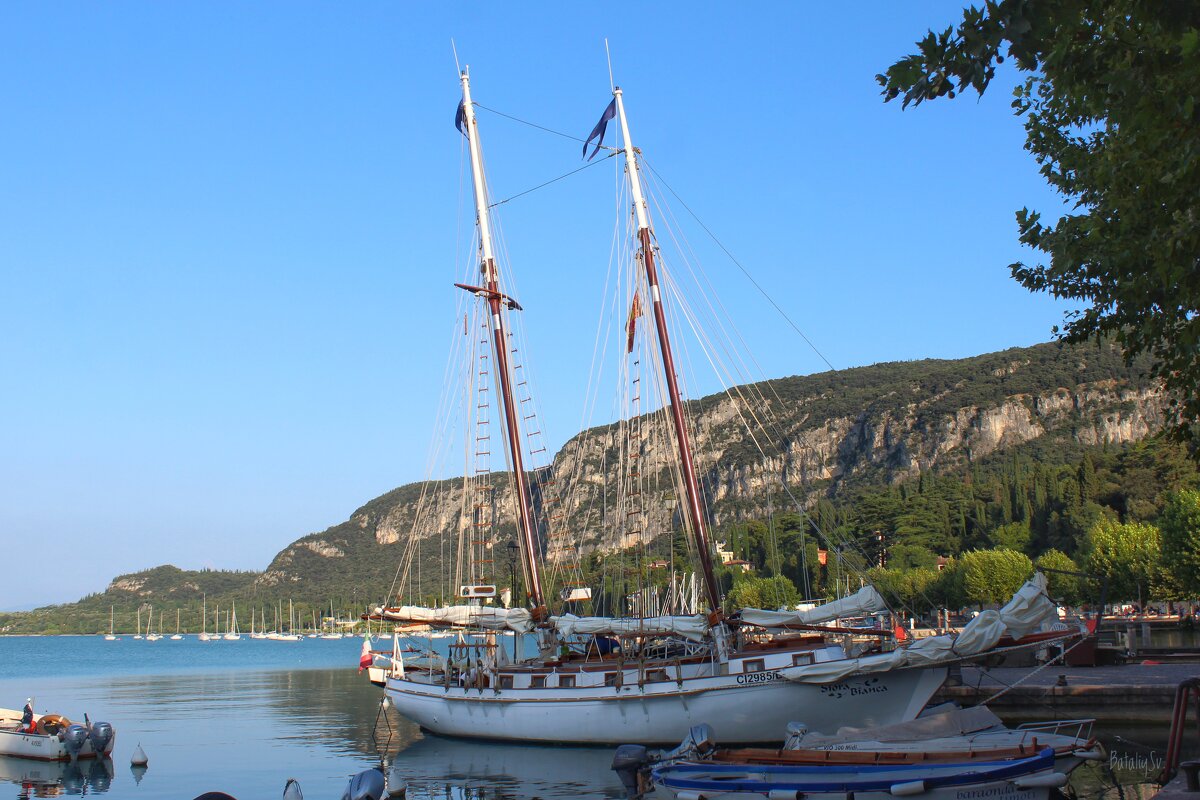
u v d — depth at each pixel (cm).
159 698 7775
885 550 18750
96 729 4216
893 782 2395
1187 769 1988
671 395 4678
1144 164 1636
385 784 2903
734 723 3675
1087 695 3903
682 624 4031
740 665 3756
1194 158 1278
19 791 3475
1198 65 1098
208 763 4050
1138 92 1311
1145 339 2170
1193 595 10212
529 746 4188
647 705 3853
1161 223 1584
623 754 2975
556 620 4331
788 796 2459
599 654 4328
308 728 5334
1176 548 9556
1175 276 1517
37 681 10981
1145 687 3853
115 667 15200
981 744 2769
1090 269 2442
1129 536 12244
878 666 3491
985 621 3434
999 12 1116
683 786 2611
